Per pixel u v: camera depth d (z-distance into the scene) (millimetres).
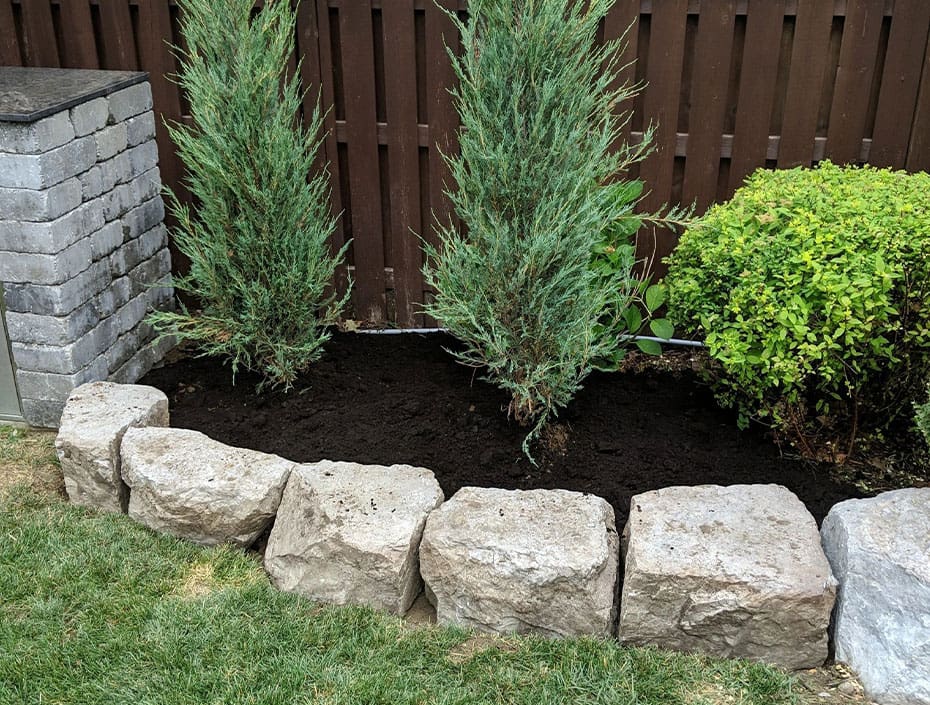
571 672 2779
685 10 4059
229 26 3791
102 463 3451
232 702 2656
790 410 3639
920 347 3518
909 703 2645
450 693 2703
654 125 4312
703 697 2699
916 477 3590
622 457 3650
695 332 4488
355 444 3744
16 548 3285
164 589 3121
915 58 3945
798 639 2773
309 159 4133
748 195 3736
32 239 3721
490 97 3455
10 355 4008
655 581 2777
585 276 3492
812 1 3936
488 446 3709
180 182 4848
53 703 2666
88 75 4234
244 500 3260
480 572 2904
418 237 4520
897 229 3318
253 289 3988
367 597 3051
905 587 2662
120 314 4305
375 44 4461
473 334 3596
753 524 2949
